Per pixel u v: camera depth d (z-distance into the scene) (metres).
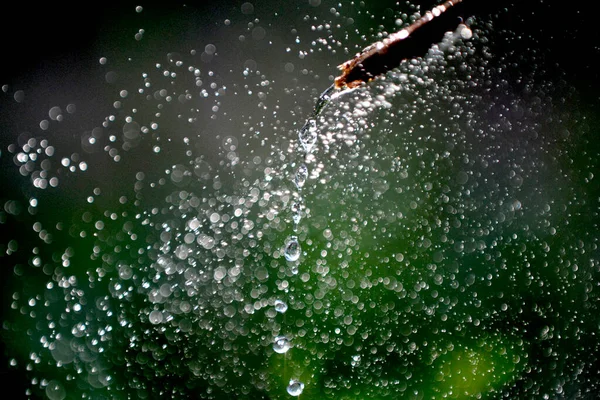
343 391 0.56
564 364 0.56
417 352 0.57
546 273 0.58
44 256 0.59
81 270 0.59
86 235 0.59
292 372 0.56
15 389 0.56
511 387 0.56
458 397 0.56
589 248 0.58
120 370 0.56
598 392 0.56
